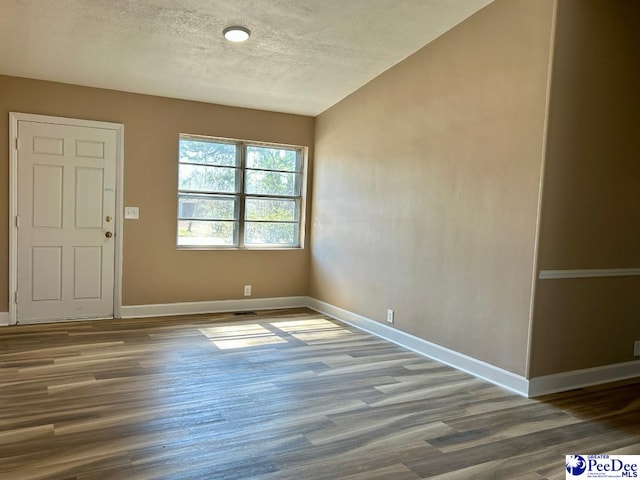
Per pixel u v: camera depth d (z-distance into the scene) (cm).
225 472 210
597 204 329
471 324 356
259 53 413
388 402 296
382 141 459
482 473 216
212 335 440
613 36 324
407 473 214
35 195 451
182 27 367
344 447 237
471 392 317
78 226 471
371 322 470
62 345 391
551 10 300
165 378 324
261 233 570
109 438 237
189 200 526
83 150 469
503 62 333
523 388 314
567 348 327
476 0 338
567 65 306
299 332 464
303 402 292
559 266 317
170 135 507
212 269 537
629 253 349
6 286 446
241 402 288
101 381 314
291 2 338
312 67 443
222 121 531
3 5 331
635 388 334
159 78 459
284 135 566
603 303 341
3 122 436
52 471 205
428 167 401
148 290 505
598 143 325
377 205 465
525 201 316
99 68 433
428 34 386
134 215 493
